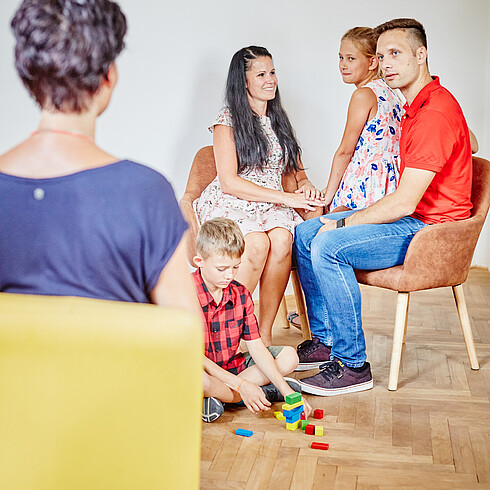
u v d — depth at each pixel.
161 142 3.36
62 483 0.91
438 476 1.92
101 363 0.87
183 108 3.40
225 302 2.30
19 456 0.90
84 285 0.95
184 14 3.32
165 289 1.01
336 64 3.87
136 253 0.97
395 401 2.46
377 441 2.14
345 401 2.46
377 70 3.12
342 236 2.52
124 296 0.99
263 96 3.00
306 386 2.49
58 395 0.88
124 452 0.91
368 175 2.99
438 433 2.19
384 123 2.98
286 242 2.84
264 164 3.08
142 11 3.20
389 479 1.91
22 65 0.96
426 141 2.45
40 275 0.95
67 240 0.94
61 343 0.86
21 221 0.93
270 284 2.87
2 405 0.88
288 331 3.32
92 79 0.97
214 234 2.18
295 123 3.75
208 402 2.25
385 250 2.55
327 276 2.51
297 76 3.72
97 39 0.96
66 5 0.94
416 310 3.60
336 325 2.54
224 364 2.37
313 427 2.19
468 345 2.75
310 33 3.73
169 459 0.93
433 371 2.75
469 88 4.37
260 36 3.56
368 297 3.87
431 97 2.53
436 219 2.61
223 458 2.03
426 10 4.15
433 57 4.22
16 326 0.86
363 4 3.91
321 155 3.90
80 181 0.94
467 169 2.60
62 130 0.98
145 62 3.24
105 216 0.94
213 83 3.47
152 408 0.90
